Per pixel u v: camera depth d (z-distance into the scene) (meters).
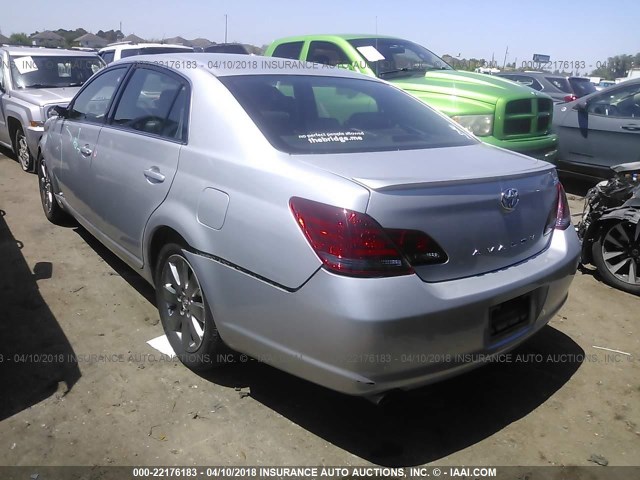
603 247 4.59
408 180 2.39
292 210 2.42
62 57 8.98
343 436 2.76
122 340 3.54
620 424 2.90
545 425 2.88
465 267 2.50
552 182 3.01
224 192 2.74
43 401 2.93
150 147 3.37
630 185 4.50
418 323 2.31
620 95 7.29
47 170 5.30
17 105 7.75
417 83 6.64
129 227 3.56
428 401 3.06
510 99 6.18
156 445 2.65
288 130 2.87
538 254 2.88
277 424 2.83
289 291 2.41
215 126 2.96
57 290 4.20
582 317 4.07
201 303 3.04
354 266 2.25
